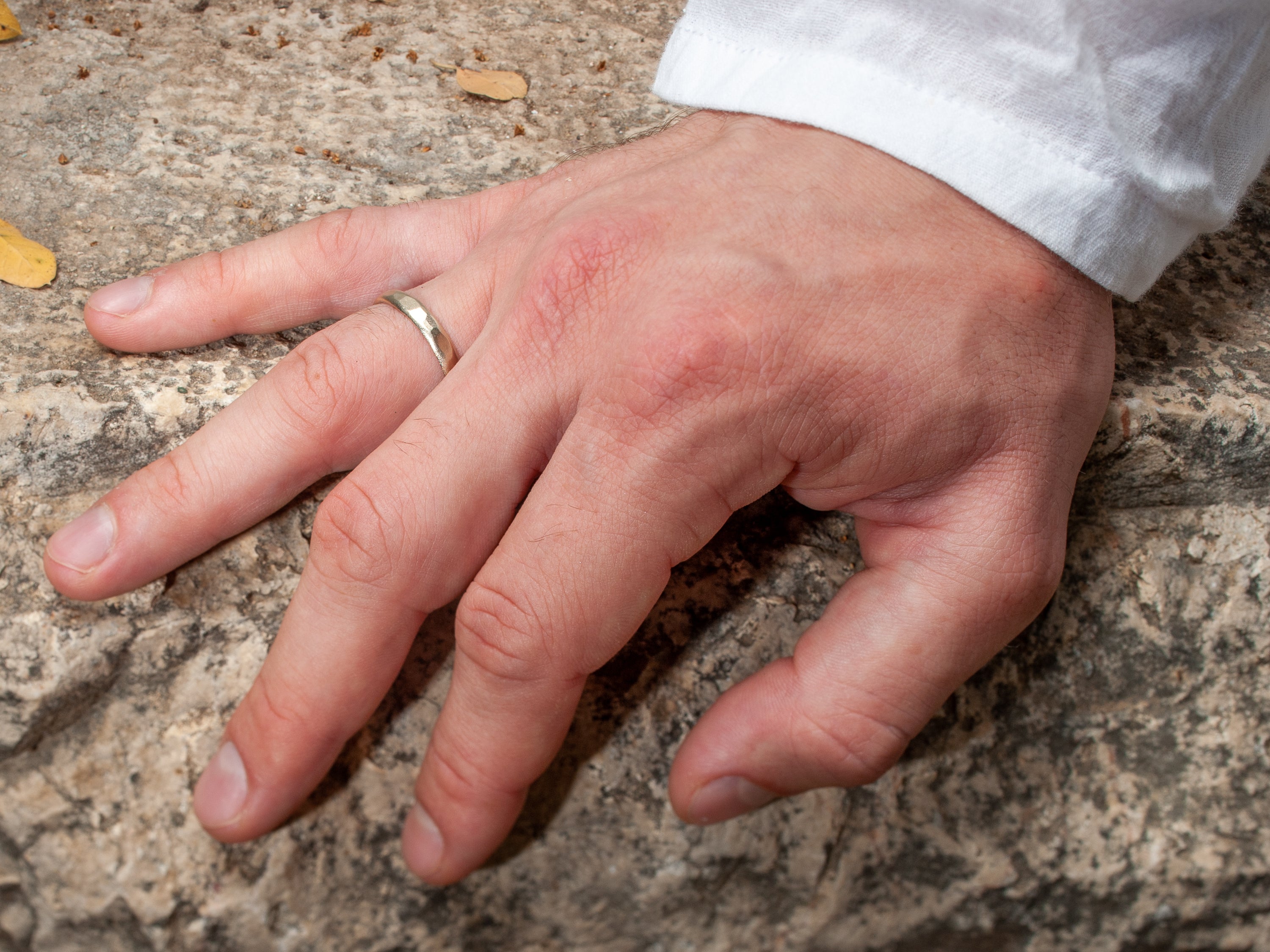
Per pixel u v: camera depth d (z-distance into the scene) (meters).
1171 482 0.38
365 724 0.36
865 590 0.33
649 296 0.32
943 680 0.33
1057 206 0.32
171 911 0.35
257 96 0.42
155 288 0.35
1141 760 0.38
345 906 0.36
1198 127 0.33
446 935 0.37
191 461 0.33
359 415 0.34
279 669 0.33
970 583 0.33
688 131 0.36
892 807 0.37
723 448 0.32
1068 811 0.38
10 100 0.41
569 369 0.33
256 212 0.39
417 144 0.41
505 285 0.34
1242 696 0.38
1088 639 0.38
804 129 0.34
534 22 0.45
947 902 0.38
